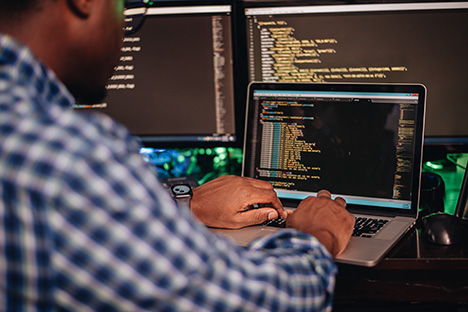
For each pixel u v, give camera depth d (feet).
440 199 3.83
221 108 4.40
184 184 3.69
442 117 4.10
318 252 2.09
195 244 1.60
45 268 1.41
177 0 4.24
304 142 3.87
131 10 4.30
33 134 1.43
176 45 4.33
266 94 3.99
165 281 1.51
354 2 4.05
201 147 4.49
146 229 1.50
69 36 1.90
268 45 4.24
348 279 3.04
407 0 3.99
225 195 3.49
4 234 1.39
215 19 4.25
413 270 3.02
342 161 3.77
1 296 1.42
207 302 1.59
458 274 3.00
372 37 4.09
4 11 1.79
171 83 4.40
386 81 4.13
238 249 1.83
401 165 3.63
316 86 3.86
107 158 1.49
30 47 1.83
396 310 3.11
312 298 1.91
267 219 3.49
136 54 4.38
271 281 1.76
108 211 1.45
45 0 1.82
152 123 4.48
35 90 1.67
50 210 1.40
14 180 1.39
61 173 1.41
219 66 4.33
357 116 3.76
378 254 2.96
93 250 1.44
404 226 3.42
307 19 4.14
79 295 1.47
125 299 1.49
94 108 4.50
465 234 3.30
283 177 3.91
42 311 1.44
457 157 4.48
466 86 4.04
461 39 3.99
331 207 2.95
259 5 4.16
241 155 4.71
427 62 4.06
